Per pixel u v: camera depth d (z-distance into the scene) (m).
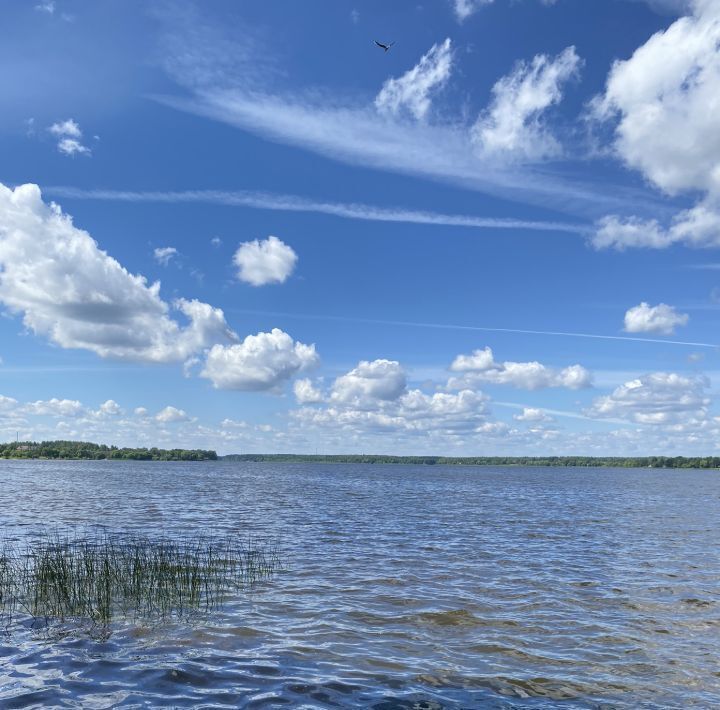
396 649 15.44
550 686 13.16
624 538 38.31
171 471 187.00
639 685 13.33
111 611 18.30
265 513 52.34
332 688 12.71
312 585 22.47
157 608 18.66
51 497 66.56
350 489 98.25
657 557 30.48
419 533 39.25
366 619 18.09
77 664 13.73
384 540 35.41
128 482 106.94
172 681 12.84
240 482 117.69
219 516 48.97
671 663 14.74
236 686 12.66
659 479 184.00
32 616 17.52
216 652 14.80
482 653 15.29
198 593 20.53
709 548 33.97
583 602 20.73
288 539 35.09
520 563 28.20
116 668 13.54
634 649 15.77
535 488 113.25
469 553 30.95
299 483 118.25
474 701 12.25
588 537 38.62
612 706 12.19
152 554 26.34
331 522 45.53
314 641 15.87
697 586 23.53
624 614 19.23
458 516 52.41
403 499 75.06
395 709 11.72
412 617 18.41
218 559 27.28
